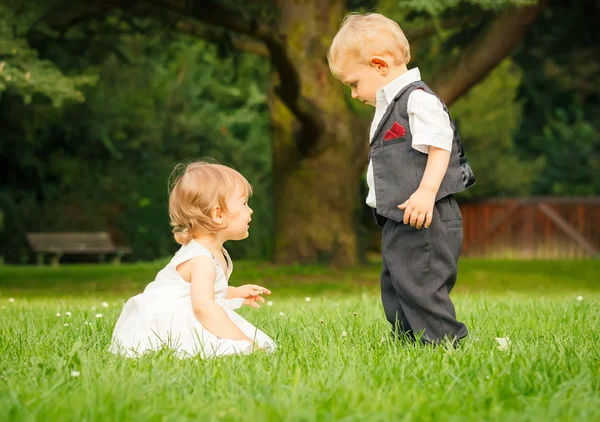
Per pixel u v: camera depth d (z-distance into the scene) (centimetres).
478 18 1562
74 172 2869
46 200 2883
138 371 371
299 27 1605
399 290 455
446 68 1543
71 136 2856
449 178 453
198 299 443
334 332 507
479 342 461
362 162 1675
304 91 1602
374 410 290
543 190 3497
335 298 1098
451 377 348
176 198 459
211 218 454
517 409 304
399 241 455
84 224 2875
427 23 1652
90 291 1430
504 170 2981
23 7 1384
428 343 446
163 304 450
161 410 296
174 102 3062
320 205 1639
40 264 2728
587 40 1905
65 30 1559
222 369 365
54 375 357
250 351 436
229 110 3259
